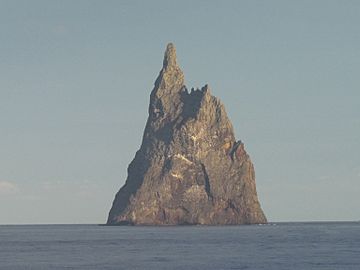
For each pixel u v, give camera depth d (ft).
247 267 536.83
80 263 574.15
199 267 537.24
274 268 528.22
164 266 545.44
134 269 522.88
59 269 526.16
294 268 527.40
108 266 546.26
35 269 528.22
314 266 541.34
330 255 645.10
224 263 570.87
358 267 532.32
